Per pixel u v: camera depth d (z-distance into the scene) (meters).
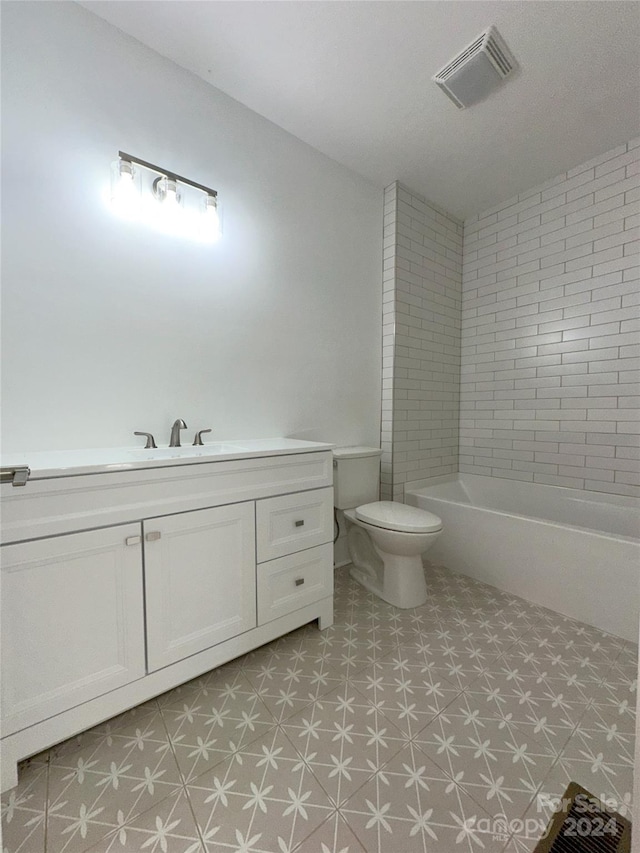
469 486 2.79
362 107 1.72
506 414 2.59
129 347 1.41
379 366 2.42
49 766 0.97
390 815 0.85
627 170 2.00
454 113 1.77
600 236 2.11
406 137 1.93
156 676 1.11
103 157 1.32
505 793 0.90
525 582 1.83
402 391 2.42
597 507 2.14
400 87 1.61
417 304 2.49
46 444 1.25
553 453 2.36
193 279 1.57
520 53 1.46
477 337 2.76
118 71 1.35
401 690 1.24
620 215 2.04
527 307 2.46
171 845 0.79
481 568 2.03
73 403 1.29
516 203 2.49
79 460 1.12
